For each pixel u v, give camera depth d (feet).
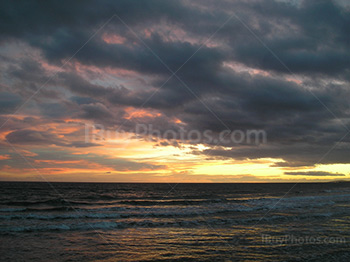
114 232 46.50
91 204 95.40
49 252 34.04
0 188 196.13
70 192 167.22
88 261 31.01
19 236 41.78
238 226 52.54
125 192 179.11
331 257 33.47
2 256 31.73
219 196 144.56
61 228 48.11
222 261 31.68
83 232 45.91
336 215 66.80
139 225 52.75
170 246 37.96
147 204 96.78
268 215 66.74
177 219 60.39
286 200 112.06
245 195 154.30
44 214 65.77
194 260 32.04
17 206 86.79
